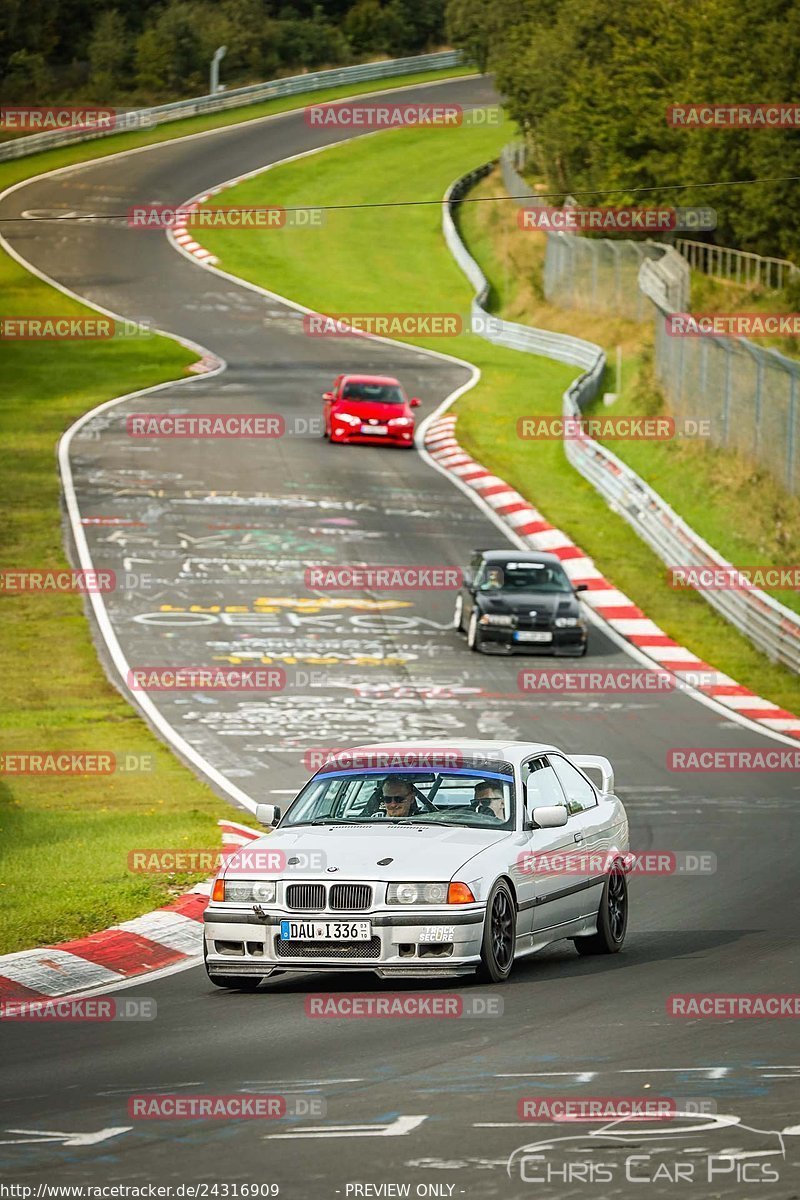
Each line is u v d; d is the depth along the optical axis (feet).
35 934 88.28
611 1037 64.59
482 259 546.67
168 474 292.81
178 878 104.06
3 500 270.67
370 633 214.07
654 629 224.53
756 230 391.86
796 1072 57.62
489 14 630.33
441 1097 54.49
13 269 501.97
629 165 446.19
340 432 323.16
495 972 77.10
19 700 178.81
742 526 266.98
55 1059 63.57
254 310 471.62
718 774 152.87
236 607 221.87
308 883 75.66
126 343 417.28
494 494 291.99
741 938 90.68
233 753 157.69
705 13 419.54
